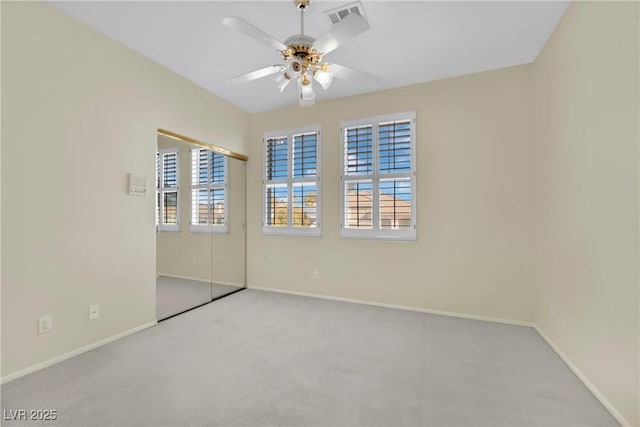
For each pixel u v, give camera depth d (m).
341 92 3.78
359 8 2.17
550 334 2.63
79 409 1.72
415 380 2.05
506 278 3.16
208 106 3.77
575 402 1.82
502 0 2.18
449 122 3.39
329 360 2.32
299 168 4.22
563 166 2.37
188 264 3.54
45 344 2.19
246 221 4.52
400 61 3.05
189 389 1.93
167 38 2.67
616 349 1.69
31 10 2.12
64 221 2.31
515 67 3.13
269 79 3.46
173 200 3.33
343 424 1.62
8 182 2.00
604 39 1.81
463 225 3.33
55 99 2.25
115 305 2.68
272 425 1.61
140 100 2.92
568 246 2.28
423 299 3.51
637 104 1.52
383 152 3.71
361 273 3.82
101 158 2.57
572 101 2.21
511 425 1.62
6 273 2.00
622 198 1.64
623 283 1.64
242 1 2.18
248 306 3.68
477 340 2.71
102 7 2.25
